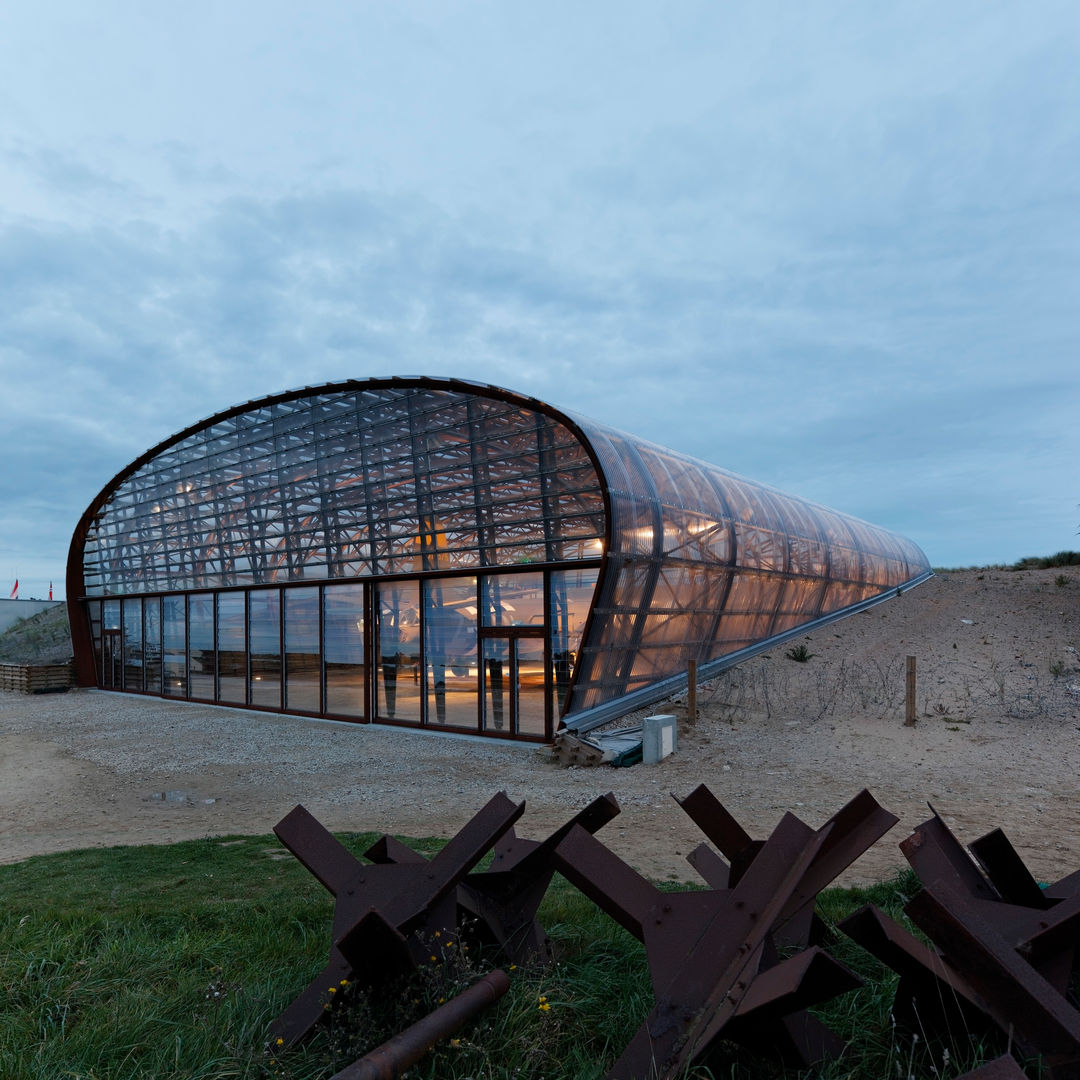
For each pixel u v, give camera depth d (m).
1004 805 9.36
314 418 19.41
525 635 15.62
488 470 16.23
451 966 3.26
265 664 21.00
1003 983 2.45
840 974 2.40
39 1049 2.96
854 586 28.09
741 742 13.41
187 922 5.09
